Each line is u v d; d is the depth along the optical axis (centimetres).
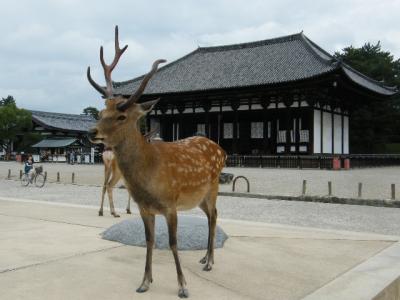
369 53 5675
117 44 459
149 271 422
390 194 1509
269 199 1493
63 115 7288
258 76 3728
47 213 921
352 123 5162
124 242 612
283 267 513
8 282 428
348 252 602
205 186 479
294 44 4144
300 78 3259
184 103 4106
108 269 484
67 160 5234
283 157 3406
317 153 3497
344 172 2828
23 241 618
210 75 4112
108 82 428
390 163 4491
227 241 651
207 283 443
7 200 1189
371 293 421
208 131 3966
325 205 1340
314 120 3456
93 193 1662
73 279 443
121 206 1230
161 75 4500
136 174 396
